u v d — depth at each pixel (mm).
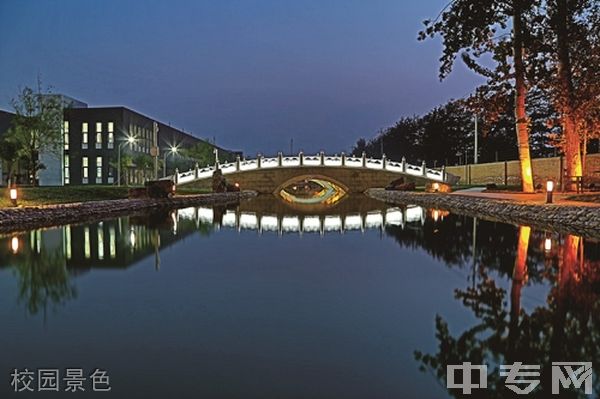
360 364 5438
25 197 27312
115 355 5723
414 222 23453
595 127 28109
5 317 7309
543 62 27062
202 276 10625
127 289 9289
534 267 11266
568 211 18625
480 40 27875
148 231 19781
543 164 44688
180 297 8617
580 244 14531
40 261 12570
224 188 51562
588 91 25594
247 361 5527
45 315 7426
